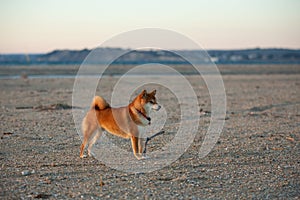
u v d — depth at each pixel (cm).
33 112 1953
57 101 2456
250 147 1216
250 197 771
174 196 777
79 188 821
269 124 1658
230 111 2067
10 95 2838
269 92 3238
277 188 826
